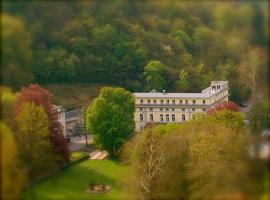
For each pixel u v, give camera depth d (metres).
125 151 117.12
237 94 161.12
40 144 81.88
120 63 195.62
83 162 115.44
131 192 86.06
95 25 119.25
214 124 98.00
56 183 63.81
